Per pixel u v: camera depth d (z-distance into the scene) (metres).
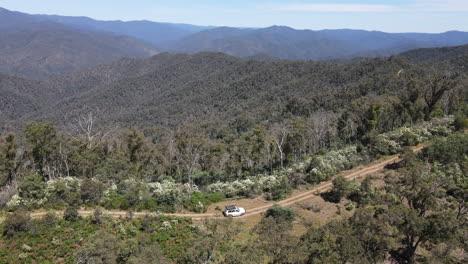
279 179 47.47
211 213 40.44
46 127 55.09
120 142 70.31
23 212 34.94
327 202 40.84
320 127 70.69
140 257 26.16
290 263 22.25
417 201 28.00
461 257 27.48
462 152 43.28
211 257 27.80
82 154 59.84
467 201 31.20
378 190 39.94
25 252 30.98
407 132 55.38
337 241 22.94
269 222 27.70
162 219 37.16
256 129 63.09
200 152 62.53
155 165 67.06
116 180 52.94
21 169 56.62
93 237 28.62
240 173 59.88
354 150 54.69
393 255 28.14
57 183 42.88
